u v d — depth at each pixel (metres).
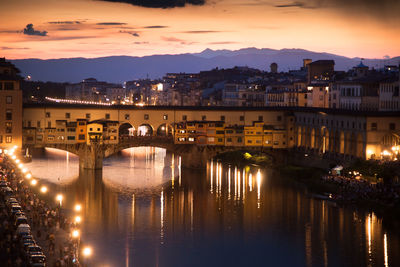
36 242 121.00
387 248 132.62
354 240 138.38
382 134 189.75
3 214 135.00
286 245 136.00
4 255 107.38
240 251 132.00
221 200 181.12
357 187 176.50
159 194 190.50
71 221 142.75
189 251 131.50
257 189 197.12
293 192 191.50
